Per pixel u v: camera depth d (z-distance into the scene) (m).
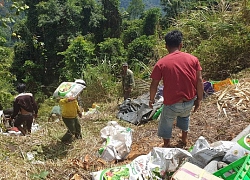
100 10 33.59
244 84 6.12
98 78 10.93
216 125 4.98
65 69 22.00
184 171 2.74
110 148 4.34
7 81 13.68
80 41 20.34
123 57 23.00
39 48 27.92
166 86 3.78
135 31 32.03
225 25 8.77
